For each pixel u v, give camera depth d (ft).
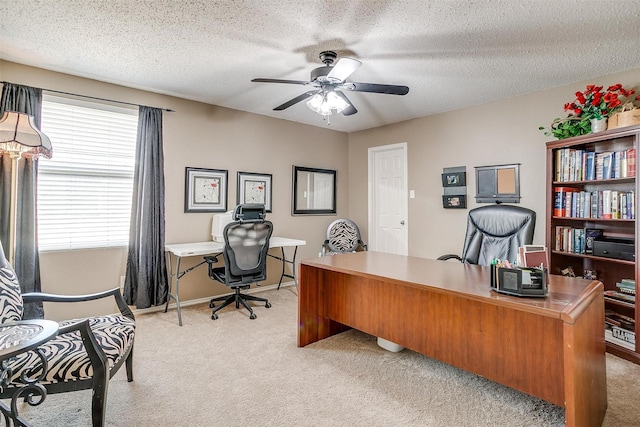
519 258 5.40
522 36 7.64
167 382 6.83
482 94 11.64
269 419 5.68
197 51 8.52
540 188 11.18
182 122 12.11
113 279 10.77
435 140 14.14
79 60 9.04
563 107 10.61
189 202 12.26
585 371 4.72
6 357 3.81
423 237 14.60
